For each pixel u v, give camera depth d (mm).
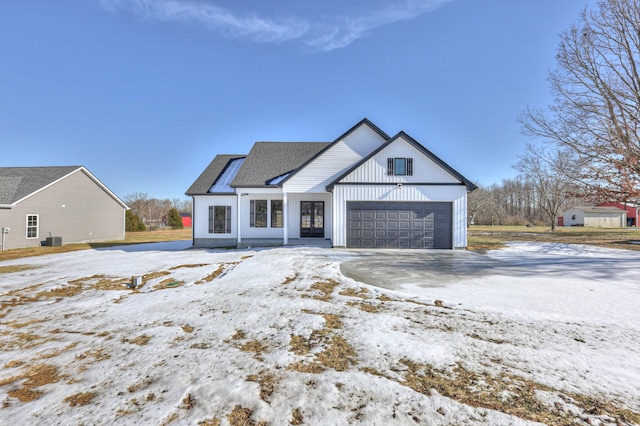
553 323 4750
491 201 48125
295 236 16938
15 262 13289
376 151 14070
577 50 18125
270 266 9594
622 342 4062
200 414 2646
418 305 5715
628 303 5820
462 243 13969
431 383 3082
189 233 33500
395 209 14141
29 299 7020
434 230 14070
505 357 3635
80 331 4883
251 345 4078
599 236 22328
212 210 17359
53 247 20172
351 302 5922
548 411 2643
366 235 14156
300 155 18547
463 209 14031
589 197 18156
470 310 5383
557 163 23219
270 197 17062
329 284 7363
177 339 4363
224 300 6230
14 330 5023
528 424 2469
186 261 11586
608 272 8828
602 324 4715
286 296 6383
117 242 23719
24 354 4047
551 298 6164
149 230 38969
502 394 2887
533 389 2977
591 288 6980
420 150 14086
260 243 15930
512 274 8609
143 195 56969
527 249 14219
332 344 4043
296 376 3244
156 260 12125
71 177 23484
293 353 3797
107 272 9781
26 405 2879
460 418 2541
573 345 3965
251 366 3494
